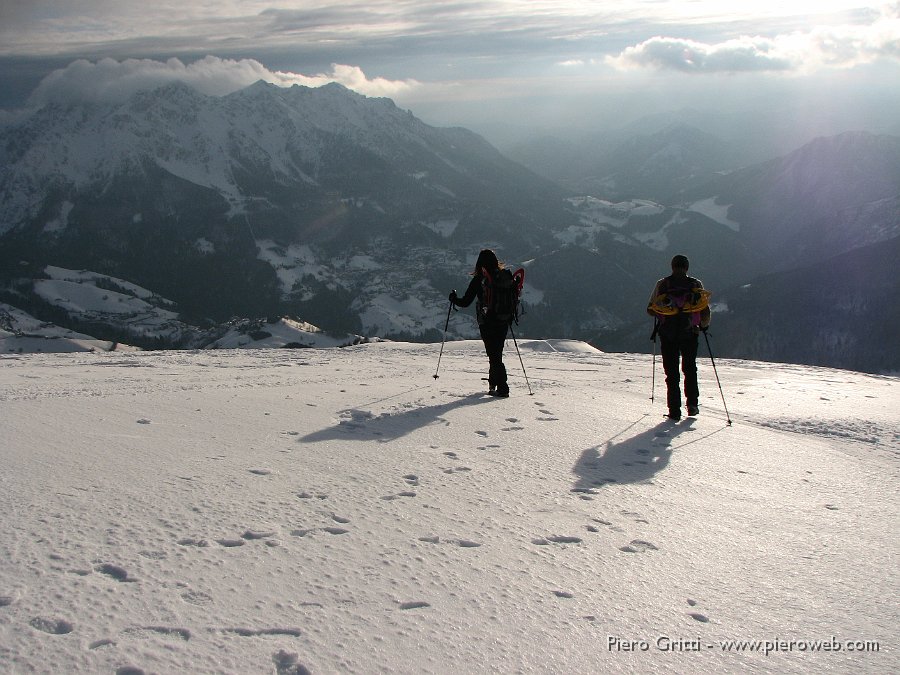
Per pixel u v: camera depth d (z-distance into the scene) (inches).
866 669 105.7
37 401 278.8
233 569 122.3
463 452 227.0
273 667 92.9
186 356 626.8
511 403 330.0
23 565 117.0
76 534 132.8
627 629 113.6
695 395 324.2
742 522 174.7
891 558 154.6
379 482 185.0
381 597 116.6
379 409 296.2
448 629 107.9
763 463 239.8
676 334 316.2
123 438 218.1
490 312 349.4
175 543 131.8
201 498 160.2
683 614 120.9
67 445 204.1
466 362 579.5
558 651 104.5
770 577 140.3
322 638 101.3
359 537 143.2
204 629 100.7
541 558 140.3
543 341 1077.8
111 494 159.3
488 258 353.4
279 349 762.2
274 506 158.2
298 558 129.6
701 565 144.2
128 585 112.7
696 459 239.1
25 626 97.0
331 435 240.4
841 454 261.3
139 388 348.8
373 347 826.8
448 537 147.6
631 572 137.5
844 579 141.0
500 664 99.4
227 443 220.1
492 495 180.9
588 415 309.1
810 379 544.1
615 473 213.9
